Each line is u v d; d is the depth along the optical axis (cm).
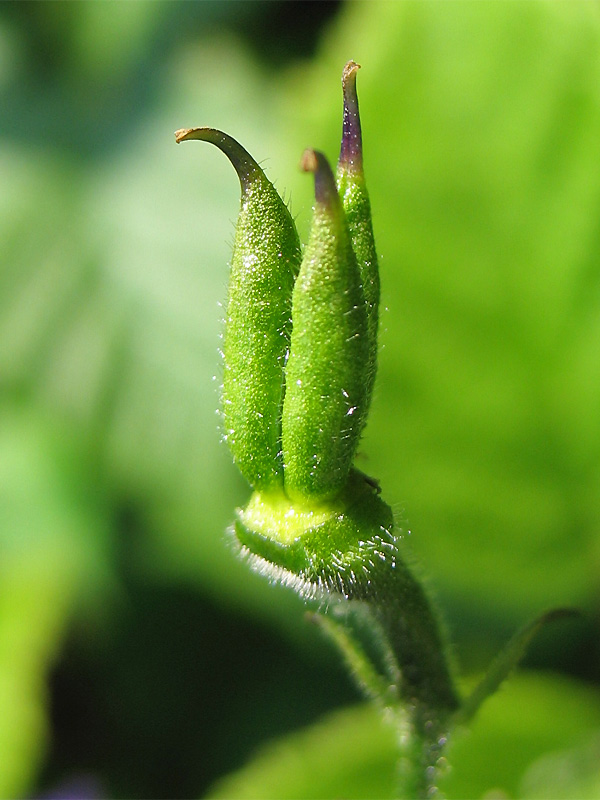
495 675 6
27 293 13
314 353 5
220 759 12
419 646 6
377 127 8
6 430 12
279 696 12
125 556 12
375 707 9
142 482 12
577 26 8
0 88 14
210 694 12
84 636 12
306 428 6
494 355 8
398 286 8
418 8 8
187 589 12
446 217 8
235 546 6
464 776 8
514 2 8
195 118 13
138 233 13
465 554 9
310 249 5
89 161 13
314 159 5
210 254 12
